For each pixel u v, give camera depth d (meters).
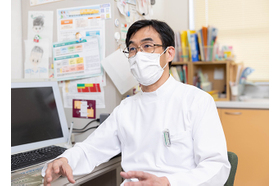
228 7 2.97
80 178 1.24
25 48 1.89
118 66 1.63
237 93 2.61
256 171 2.28
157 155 1.16
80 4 1.71
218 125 1.12
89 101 1.72
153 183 0.87
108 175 1.65
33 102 1.44
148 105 1.28
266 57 2.87
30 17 1.87
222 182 1.02
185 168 1.12
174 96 1.25
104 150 1.34
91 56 1.69
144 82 1.29
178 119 1.18
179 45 2.72
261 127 2.25
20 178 1.09
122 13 1.68
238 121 2.33
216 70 2.91
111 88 1.66
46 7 1.82
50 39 1.81
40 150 1.41
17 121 1.34
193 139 1.15
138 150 1.23
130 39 1.34
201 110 1.15
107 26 1.64
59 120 1.55
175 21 3.09
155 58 1.28
